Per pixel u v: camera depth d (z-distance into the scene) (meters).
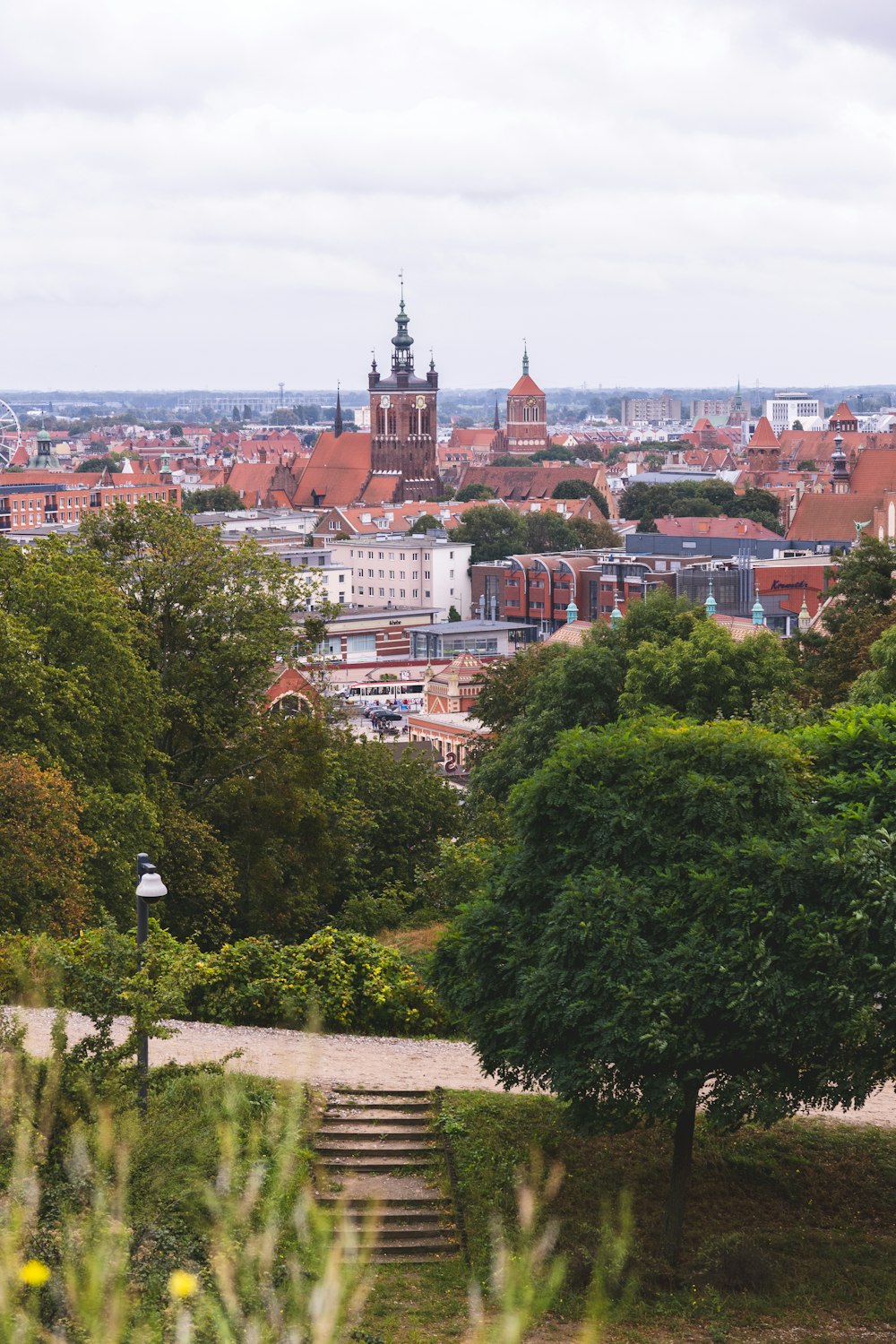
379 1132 46.81
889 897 42.34
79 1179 25.33
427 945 81.56
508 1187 44.53
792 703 107.88
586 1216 44.28
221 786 95.06
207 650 100.25
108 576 98.50
